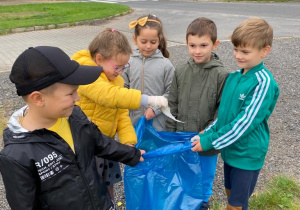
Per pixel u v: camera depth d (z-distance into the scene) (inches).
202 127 92.9
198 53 87.5
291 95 198.8
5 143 57.5
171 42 336.5
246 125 75.9
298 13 526.9
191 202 78.9
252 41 74.4
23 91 55.9
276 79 226.5
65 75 55.9
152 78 106.3
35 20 467.2
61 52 57.7
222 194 111.8
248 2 732.0
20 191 56.8
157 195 77.2
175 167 81.8
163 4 745.0
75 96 60.2
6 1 818.8
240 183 83.4
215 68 89.1
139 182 78.2
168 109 80.0
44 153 58.3
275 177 119.3
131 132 88.4
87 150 66.0
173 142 89.3
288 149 139.3
